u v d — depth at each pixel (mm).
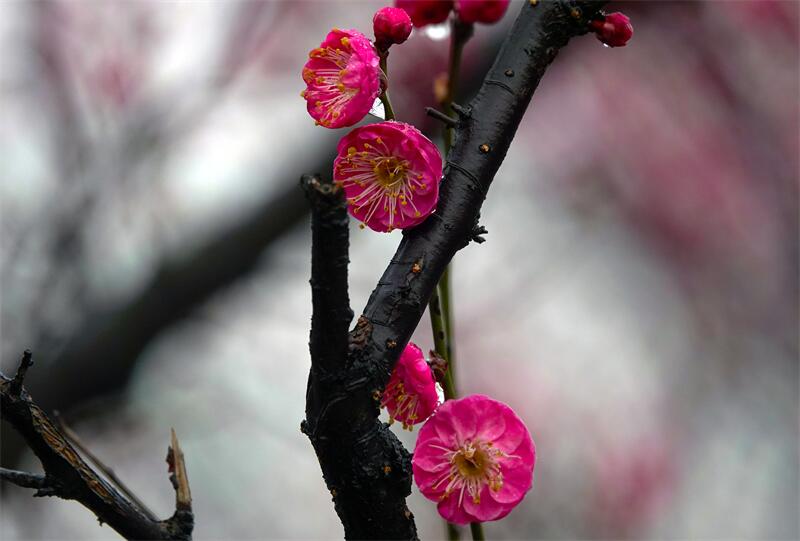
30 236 5676
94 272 5680
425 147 1858
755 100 7781
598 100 7832
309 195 1479
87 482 1604
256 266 5477
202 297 5395
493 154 1857
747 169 7879
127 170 5984
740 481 6816
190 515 1687
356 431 1664
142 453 6039
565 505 6465
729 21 7551
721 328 7543
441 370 2004
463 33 2320
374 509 1702
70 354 5238
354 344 1686
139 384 5660
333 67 2000
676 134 7863
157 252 5664
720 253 7777
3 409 1543
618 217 7695
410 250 1805
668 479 6770
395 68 5625
